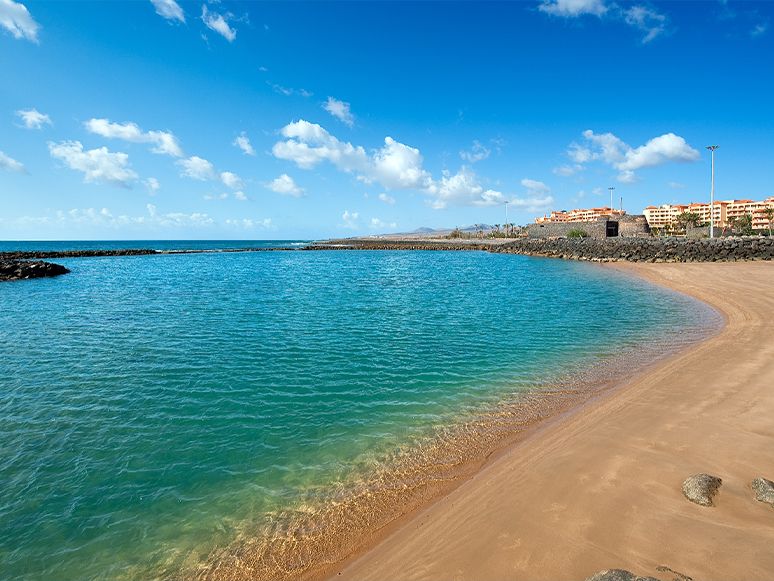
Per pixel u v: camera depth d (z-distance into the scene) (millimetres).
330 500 6430
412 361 13297
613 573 3906
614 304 22922
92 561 5387
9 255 78000
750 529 4512
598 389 10336
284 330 17594
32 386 11289
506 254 80812
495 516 5426
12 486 6922
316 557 5258
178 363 13234
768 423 7160
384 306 23516
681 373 10664
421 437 8328
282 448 8070
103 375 12125
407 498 6348
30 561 5395
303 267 56781
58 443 8305
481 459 7324
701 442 6676
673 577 3947
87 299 26922
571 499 5520
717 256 45406
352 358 13680
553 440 7559
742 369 10359
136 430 8828
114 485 6969
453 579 4430
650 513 5000
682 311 20312
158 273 48375
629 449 6711
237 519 6098
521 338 15953
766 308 19172
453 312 21438
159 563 5324
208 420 9281
